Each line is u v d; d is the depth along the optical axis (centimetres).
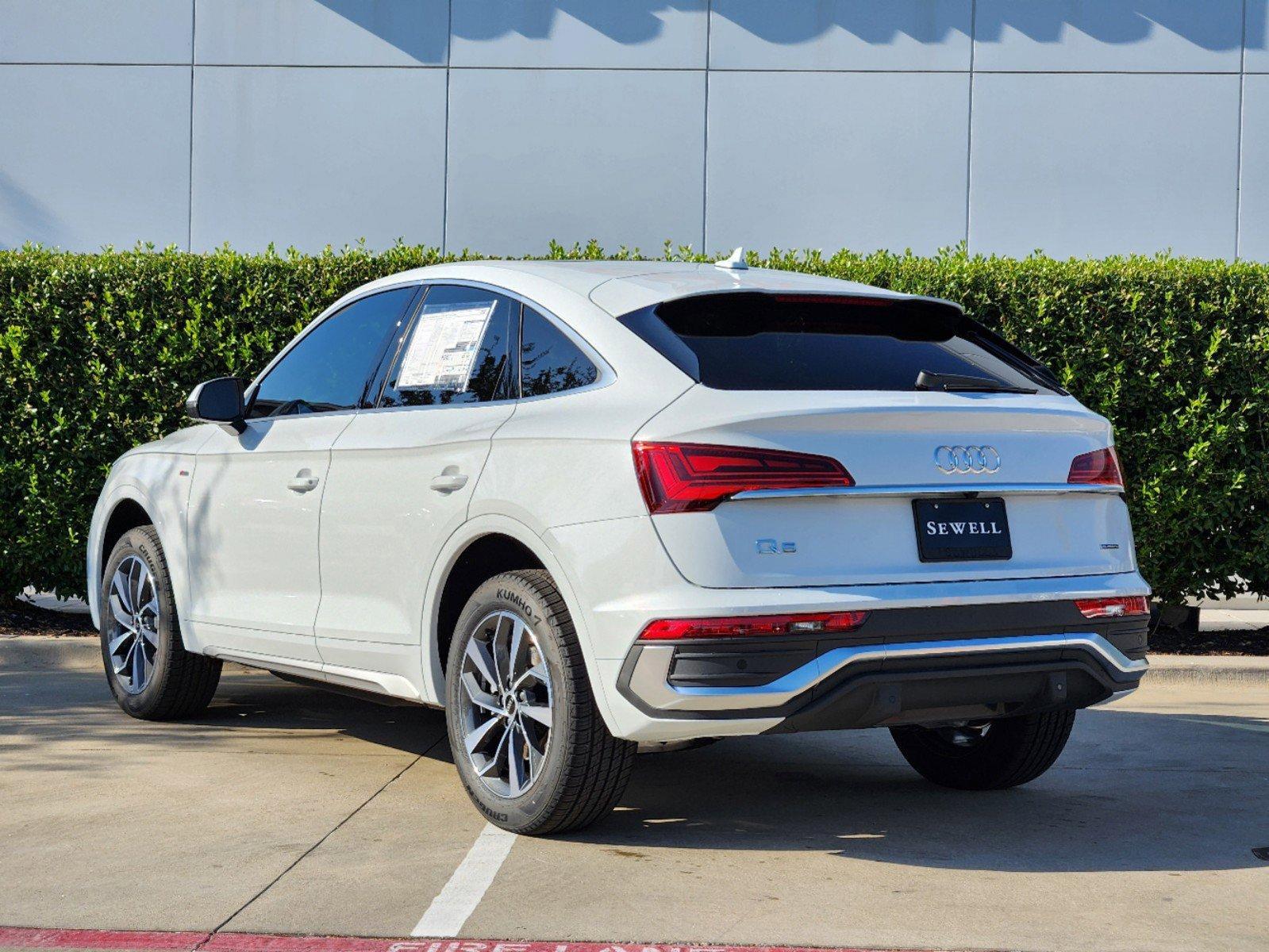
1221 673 795
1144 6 1173
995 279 845
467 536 452
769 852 432
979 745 520
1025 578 422
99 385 857
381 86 1184
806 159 1177
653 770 558
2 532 870
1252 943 354
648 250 1180
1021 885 402
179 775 529
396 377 515
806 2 1174
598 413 420
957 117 1175
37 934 349
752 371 416
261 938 347
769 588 388
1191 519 843
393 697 532
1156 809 498
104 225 1198
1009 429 431
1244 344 835
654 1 1177
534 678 434
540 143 1181
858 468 402
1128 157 1178
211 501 585
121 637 644
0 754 562
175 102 1194
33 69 1198
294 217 1190
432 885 392
